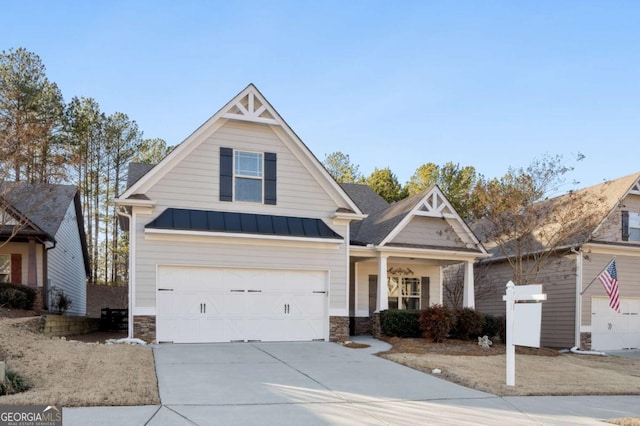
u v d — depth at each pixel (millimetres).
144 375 10047
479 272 25531
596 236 21109
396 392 9875
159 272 15508
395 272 21531
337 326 17062
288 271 16859
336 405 8648
